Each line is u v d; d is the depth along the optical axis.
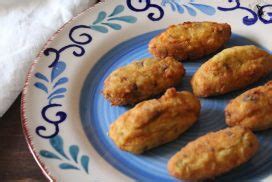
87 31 0.47
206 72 0.40
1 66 0.45
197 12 0.49
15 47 0.48
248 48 0.41
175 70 0.41
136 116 0.36
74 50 0.46
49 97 0.42
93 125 0.40
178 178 0.34
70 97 0.42
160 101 0.37
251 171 0.35
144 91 0.41
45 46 0.45
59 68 0.44
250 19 0.47
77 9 0.51
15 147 0.40
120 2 0.49
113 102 0.41
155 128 0.36
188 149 0.35
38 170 0.38
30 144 0.38
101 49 0.47
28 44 0.48
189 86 0.42
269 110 0.37
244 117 0.37
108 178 0.36
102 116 0.41
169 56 0.44
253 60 0.41
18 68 0.45
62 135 0.39
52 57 0.45
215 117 0.39
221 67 0.40
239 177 0.35
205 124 0.39
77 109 0.42
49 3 0.53
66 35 0.46
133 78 0.41
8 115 0.42
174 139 0.38
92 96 0.43
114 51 0.47
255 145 0.35
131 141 0.36
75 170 0.36
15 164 0.39
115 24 0.48
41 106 0.41
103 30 0.48
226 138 0.35
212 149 0.34
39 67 0.44
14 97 0.43
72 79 0.44
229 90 0.41
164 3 0.49
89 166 0.36
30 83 0.42
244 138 0.35
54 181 0.35
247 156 0.34
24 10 0.52
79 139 0.39
